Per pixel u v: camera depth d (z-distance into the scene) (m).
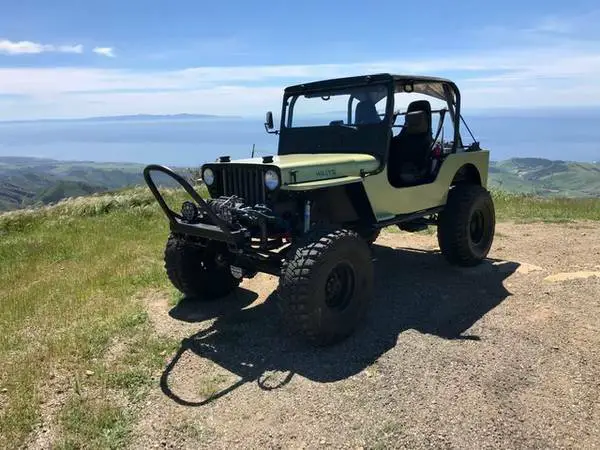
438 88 5.70
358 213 4.91
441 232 5.74
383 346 4.00
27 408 3.22
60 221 9.74
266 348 4.05
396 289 5.27
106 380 3.57
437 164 5.70
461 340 4.07
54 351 3.99
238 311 4.83
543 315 4.49
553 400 3.24
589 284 5.20
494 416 3.09
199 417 3.16
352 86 5.14
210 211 3.84
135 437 2.98
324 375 3.61
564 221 8.87
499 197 11.63
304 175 4.15
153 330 4.41
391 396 3.31
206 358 3.91
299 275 3.76
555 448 2.83
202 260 4.94
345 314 4.08
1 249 7.68
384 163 4.87
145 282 5.68
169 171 3.83
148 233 8.47
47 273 6.41
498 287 5.27
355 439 2.93
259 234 4.18
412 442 2.89
